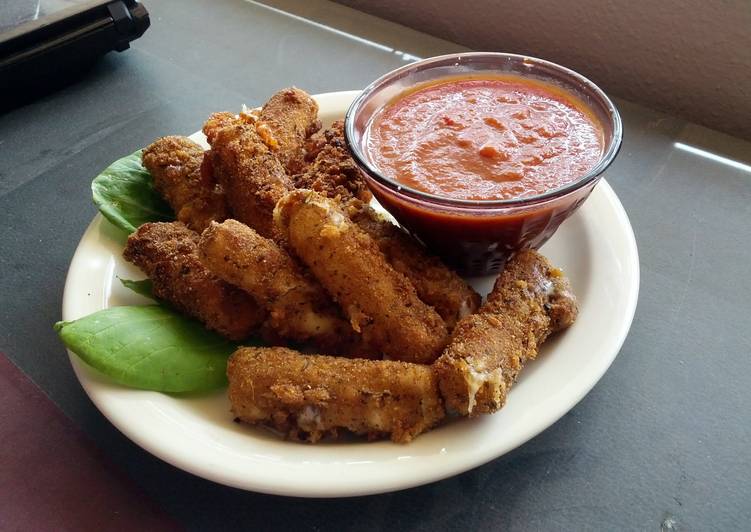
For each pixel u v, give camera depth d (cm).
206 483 21
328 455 20
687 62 37
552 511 20
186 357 23
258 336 25
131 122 38
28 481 21
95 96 41
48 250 30
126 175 30
